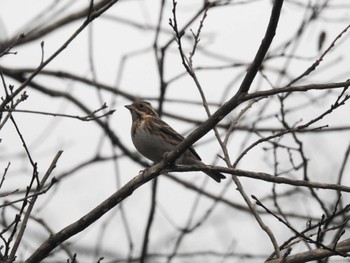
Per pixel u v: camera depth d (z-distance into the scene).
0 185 9.09
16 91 9.38
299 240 9.22
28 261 9.45
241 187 10.03
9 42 15.38
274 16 8.52
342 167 12.06
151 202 13.98
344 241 8.95
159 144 13.90
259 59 8.78
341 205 11.80
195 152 13.38
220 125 15.37
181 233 14.08
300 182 9.05
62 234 9.47
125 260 14.80
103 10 9.64
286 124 12.44
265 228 9.48
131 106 14.22
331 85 8.76
